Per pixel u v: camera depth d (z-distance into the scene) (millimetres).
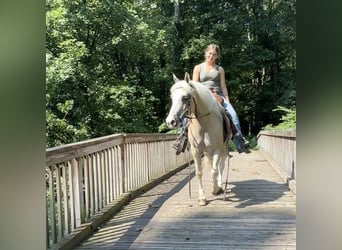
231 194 5270
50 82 10312
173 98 4043
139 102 15281
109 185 4520
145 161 6211
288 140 6348
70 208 3420
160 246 3254
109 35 12766
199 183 4711
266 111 21281
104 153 4379
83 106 11984
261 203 4699
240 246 3211
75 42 11359
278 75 21359
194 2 20312
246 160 10625
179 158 9281
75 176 3510
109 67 13891
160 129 17578
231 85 20891
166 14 20172
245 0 21172
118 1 12891
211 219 4055
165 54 17797
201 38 19203
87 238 3488
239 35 20234
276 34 20828
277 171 7398
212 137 4457
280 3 21016
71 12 11422
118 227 3834
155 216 4223
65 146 3258
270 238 3398
